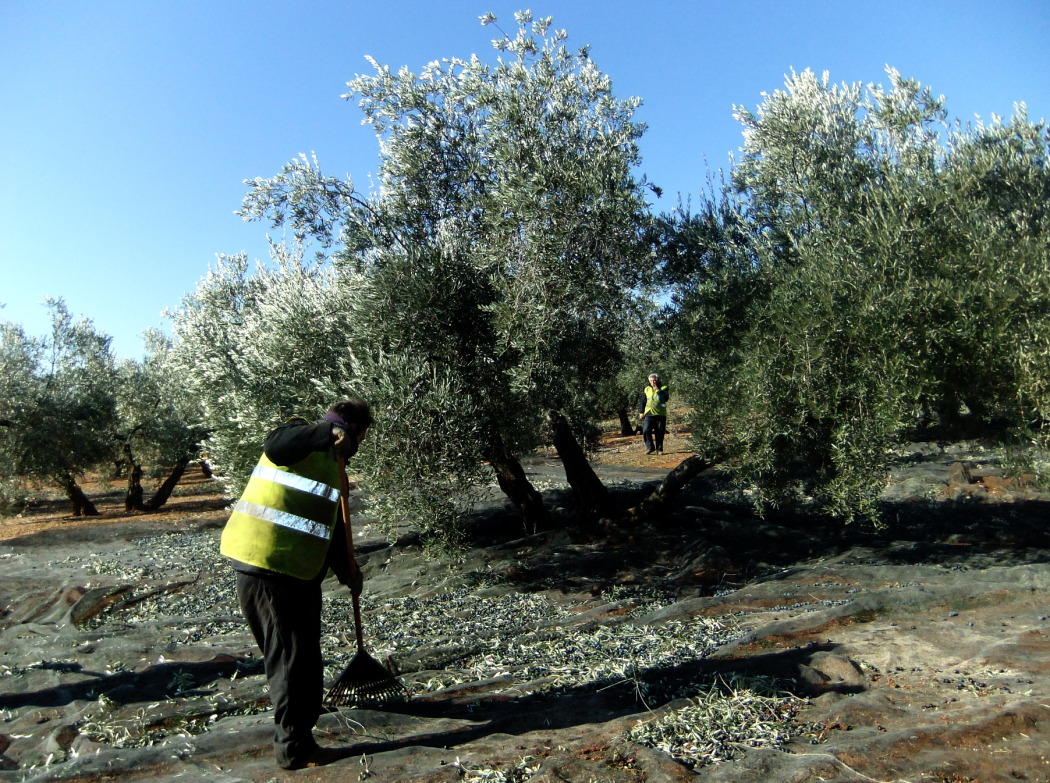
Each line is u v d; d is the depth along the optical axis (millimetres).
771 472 7754
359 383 7484
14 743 4219
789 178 8102
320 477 3969
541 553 9281
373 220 8531
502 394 8102
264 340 8695
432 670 5316
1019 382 6371
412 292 7668
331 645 6320
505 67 8195
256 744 3887
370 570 9547
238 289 11766
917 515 10414
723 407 7648
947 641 4973
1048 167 7387
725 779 3146
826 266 6844
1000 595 5828
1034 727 3459
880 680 4402
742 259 8047
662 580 8141
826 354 6816
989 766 3152
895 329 6422
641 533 9641
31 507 23438
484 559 9336
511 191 7430
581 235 7555
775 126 8188
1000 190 7340
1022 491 11195
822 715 3854
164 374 19953
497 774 3340
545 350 7621
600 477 16484
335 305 8531
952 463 12969
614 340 8922
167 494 20578
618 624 6301
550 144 7891
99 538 14219
